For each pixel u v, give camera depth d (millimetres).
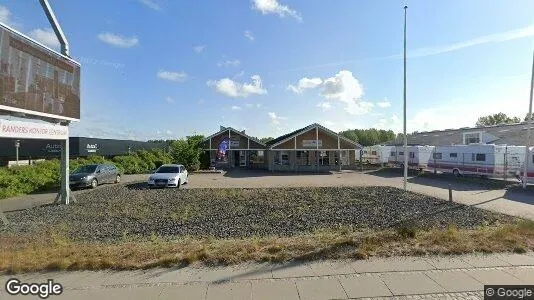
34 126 11195
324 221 10188
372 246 5895
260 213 11578
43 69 11383
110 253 5777
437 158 28547
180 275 4840
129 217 11039
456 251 5684
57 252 5906
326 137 33469
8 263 5238
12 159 28094
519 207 12680
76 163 24641
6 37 9562
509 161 22719
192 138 34656
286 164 34062
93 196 15789
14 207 13047
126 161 30891
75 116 13516
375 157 42438
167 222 10297
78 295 4242
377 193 16469
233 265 5195
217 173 30719
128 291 4348
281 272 4918
